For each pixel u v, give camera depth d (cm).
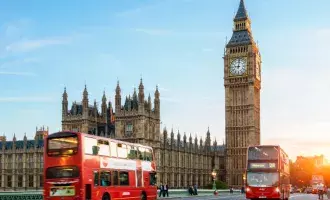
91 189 5025
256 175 6988
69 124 16300
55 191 4975
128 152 5884
